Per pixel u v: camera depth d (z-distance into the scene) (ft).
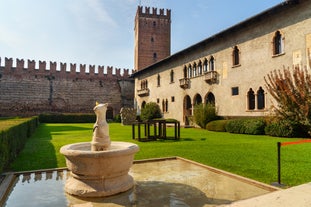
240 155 29.55
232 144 39.50
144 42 175.32
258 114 61.21
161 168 24.26
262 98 61.26
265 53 60.49
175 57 100.89
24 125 39.68
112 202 15.34
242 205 12.87
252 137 50.26
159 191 17.39
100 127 18.84
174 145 39.01
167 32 181.68
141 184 19.10
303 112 45.60
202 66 84.94
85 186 16.49
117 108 159.63
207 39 77.97
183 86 94.48
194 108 81.05
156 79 120.37
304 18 51.70
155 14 179.32
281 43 57.31
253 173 21.26
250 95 65.10
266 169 22.49
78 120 138.62
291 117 48.62
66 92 147.64
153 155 30.68
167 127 87.92
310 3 50.67
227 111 72.38
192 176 21.26
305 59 50.93
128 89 164.45
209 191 17.33
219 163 25.43
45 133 63.16
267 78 59.41
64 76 148.15
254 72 63.41
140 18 175.63
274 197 13.92
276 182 18.43
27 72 139.23
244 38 67.21
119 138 50.06
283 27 56.29
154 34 178.19
